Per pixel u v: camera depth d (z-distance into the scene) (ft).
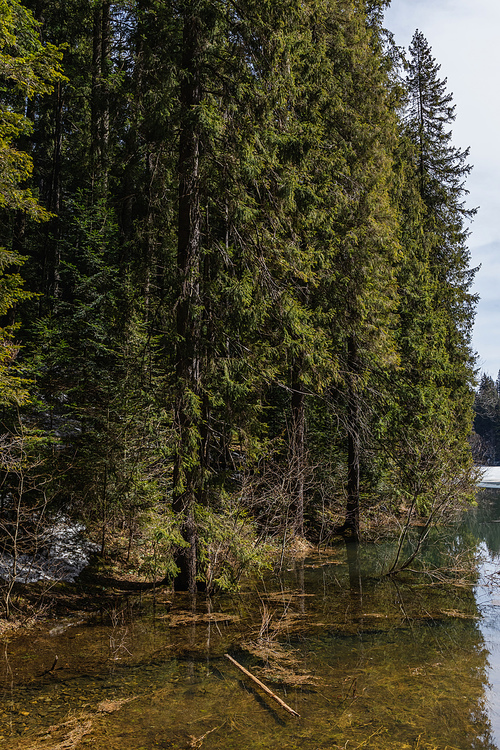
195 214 31.96
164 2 30.89
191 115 29.40
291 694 18.98
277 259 34.71
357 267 45.09
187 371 30.76
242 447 34.37
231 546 31.17
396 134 55.42
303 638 25.25
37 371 36.73
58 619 26.48
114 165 40.45
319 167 43.62
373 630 26.61
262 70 32.24
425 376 58.95
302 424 47.75
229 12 31.32
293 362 39.65
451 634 26.12
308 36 42.65
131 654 22.43
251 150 30.63
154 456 34.17
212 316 31.86
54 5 71.67
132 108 33.83
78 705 17.69
